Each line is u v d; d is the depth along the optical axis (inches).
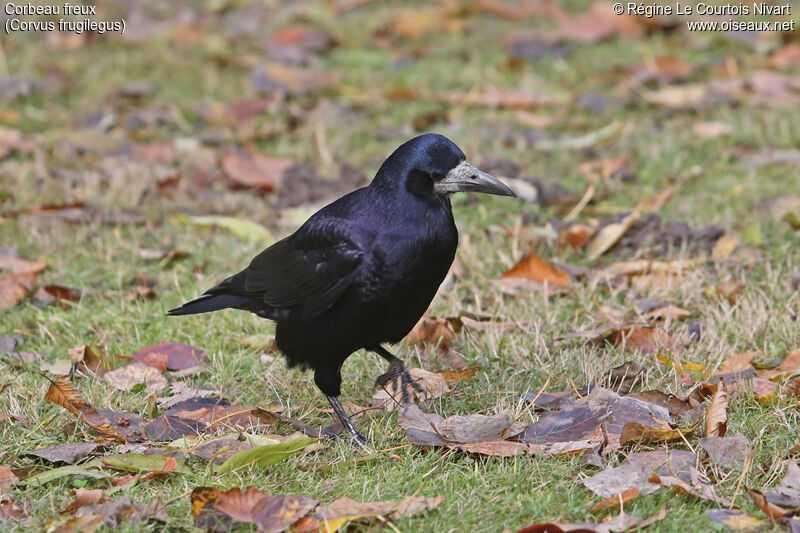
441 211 298.8
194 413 307.3
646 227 452.8
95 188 520.4
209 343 366.3
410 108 633.0
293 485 266.4
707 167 537.6
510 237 450.9
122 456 271.4
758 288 389.4
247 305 328.5
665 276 407.5
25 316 391.5
